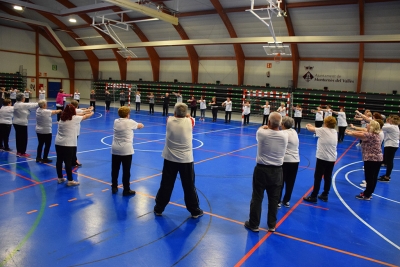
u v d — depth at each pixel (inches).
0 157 315.6
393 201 245.4
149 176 278.2
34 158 317.7
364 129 262.7
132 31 1069.8
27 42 1272.1
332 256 156.4
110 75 1350.9
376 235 182.9
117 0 606.9
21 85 1227.9
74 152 292.7
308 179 299.7
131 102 1221.1
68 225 174.6
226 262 145.8
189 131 185.5
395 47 737.6
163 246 157.2
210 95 1065.5
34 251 146.1
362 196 246.5
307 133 660.1
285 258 152.3
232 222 191.2
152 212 199.2
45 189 230.5
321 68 868.6
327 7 695.1
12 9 1109.7
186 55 1109.1
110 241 159.2
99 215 190.1
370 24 693.9
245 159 370.3
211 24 896.3
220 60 1041.5
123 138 220.8
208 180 278.2
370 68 800.3
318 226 191.6
